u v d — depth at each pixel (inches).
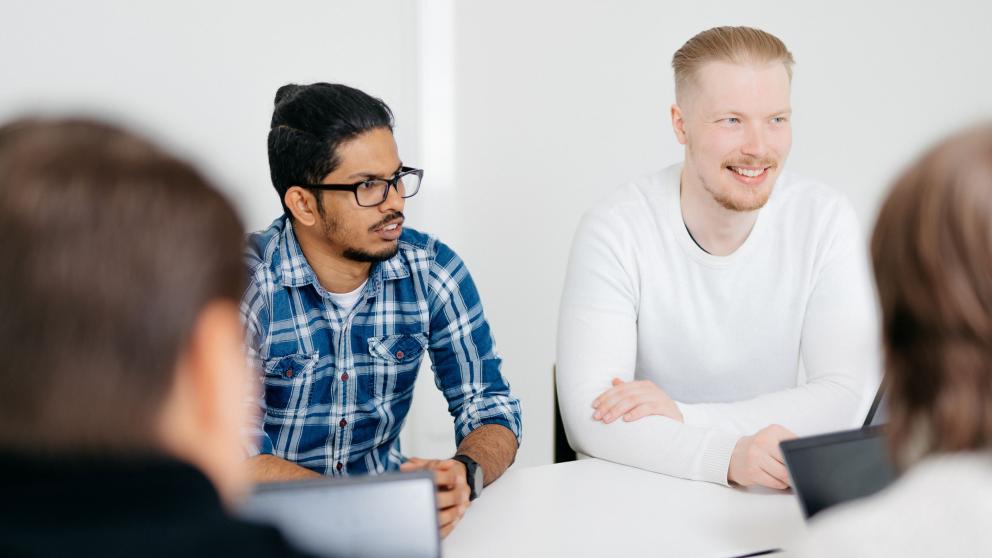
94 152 18.4
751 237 73.3
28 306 17.0
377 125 61.2
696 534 51.1
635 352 73.1
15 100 109.9
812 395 67.0
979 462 26.1
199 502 18.2
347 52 124.3
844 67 142.9
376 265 66.6
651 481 59.3
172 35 115.3
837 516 28.1
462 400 70.2
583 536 51.0
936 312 26.1
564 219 137.4
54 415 17.0
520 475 61.1
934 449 27.1
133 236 17.7
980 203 25.3
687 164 73.2
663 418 62.6
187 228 18.3
